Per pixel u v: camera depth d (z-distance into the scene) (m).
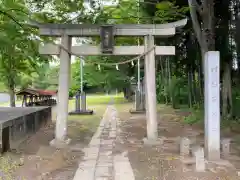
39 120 11.20
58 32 8.35
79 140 9.02
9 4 7.07
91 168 5.81
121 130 11.09
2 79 17.03
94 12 9.75
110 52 8.48
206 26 10.09
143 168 5.81
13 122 7.73
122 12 11.30
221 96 13.04
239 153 6.85
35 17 8.84
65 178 5.20
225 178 5.10
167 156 6.72
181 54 15.91
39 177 5.23
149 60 8.50
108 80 29.64
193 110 15.80
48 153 7.09
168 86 21.73
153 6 11.99
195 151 6.32
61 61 8.38
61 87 8.38
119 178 5.17
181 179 5.11
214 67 6.24
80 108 19.23
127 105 26.62
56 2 8.82
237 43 11.78
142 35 8.55
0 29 6.89
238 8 11.43
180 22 8.41
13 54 7.77
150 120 8.39
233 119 11.73
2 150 6.82
